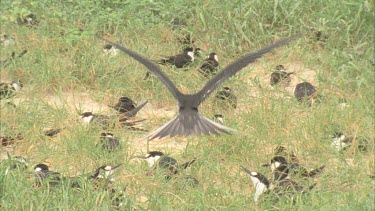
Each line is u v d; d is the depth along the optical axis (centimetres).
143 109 1803
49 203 1278
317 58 1961
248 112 1723
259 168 1510
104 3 2147
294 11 2039
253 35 2011
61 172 1484
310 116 1703
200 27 2047
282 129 1656
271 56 2000
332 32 1997
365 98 1786
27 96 1814
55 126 1683
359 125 1661
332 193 1443
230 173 1514
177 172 1469
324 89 1819
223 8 2033
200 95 845
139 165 1511
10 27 2044
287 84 1880
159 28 2061
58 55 1927
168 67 1912
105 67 1884
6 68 1891
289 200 1369
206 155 1544
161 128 834
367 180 1491
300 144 1619
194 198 1370
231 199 1372
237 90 1842
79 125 1659
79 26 2067
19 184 1326
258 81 1870
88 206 1277
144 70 1884
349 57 1933
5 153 1584
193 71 1886
